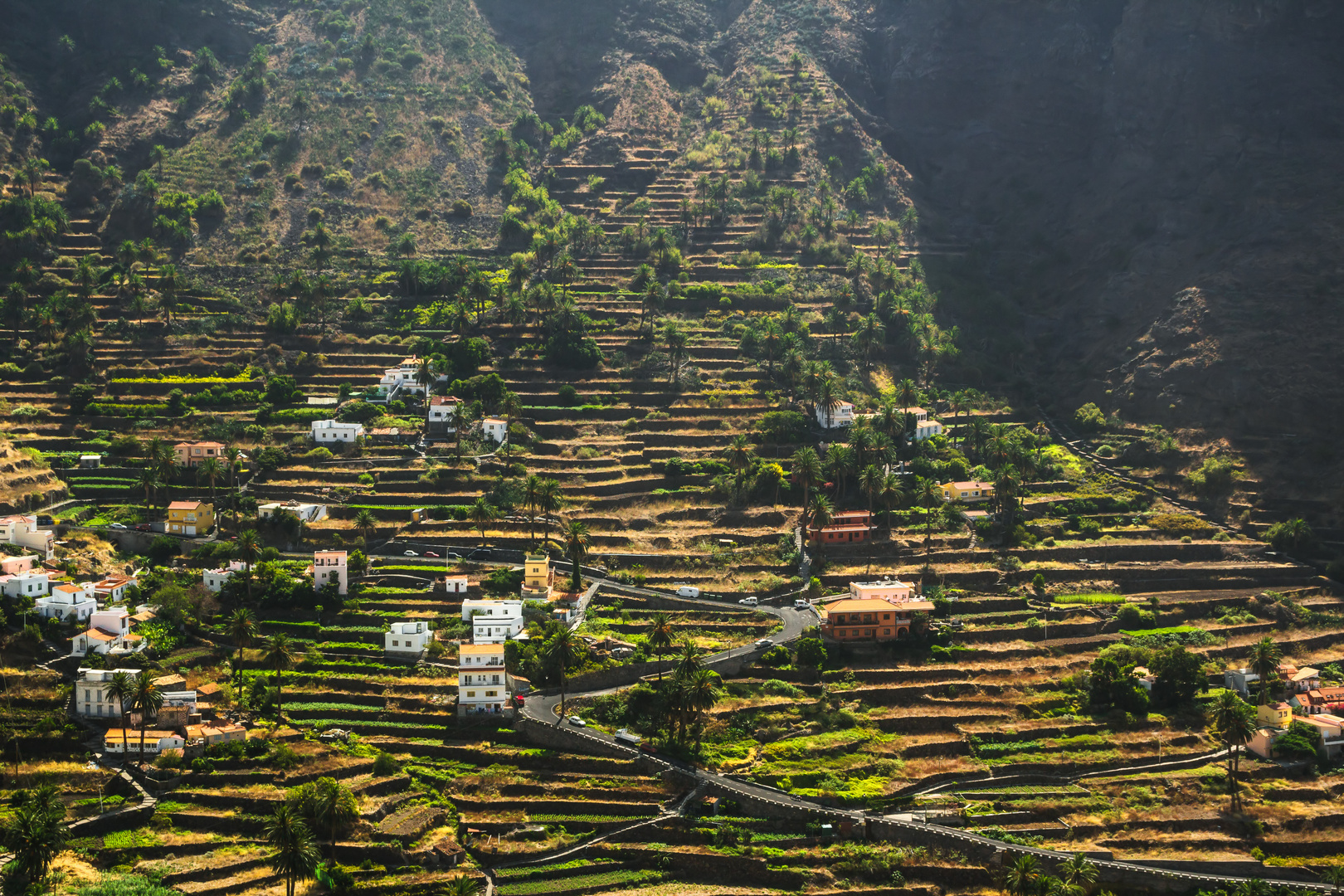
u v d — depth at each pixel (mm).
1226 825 182625
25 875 153000
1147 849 177500
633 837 173375
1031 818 181750
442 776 183250
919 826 174625
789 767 188375
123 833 168375
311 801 166375
